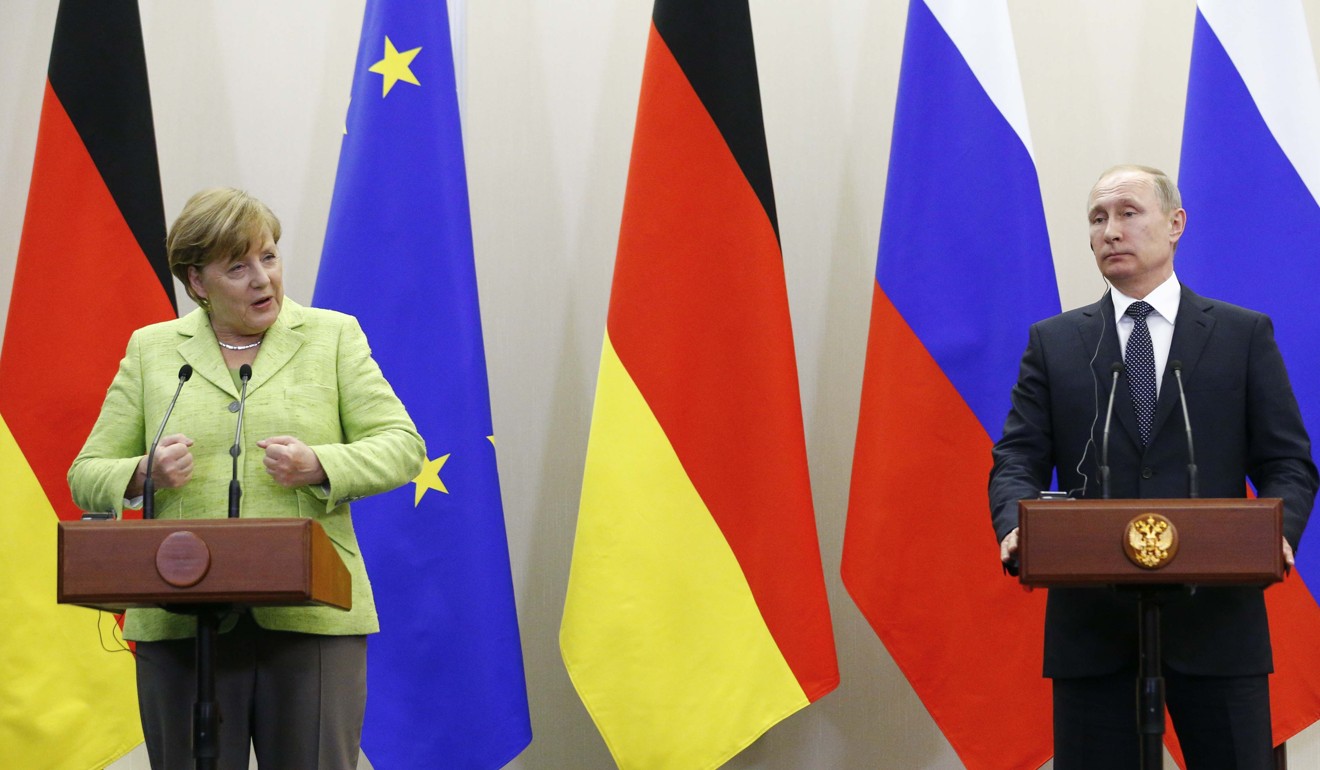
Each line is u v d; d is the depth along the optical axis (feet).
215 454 9.84
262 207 10.07
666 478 13.96
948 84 14.34
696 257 14.20
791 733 15.80
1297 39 14.12
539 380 16.35
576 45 16.61
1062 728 10.84
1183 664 10.32
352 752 9.95
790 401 14.14
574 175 16.51
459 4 15.57
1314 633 13.48
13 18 16.94
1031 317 13.96
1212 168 13.96
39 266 14.47
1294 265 13.69
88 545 8.45
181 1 16.84
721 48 14.47
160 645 9.75
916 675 13.88
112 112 14.74
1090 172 15.98
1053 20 16.15
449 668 13.89
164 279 14.62
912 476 13.96
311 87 16.67
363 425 10.30
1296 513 10.23
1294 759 15.12
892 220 14.34
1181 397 10.14
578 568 13.96
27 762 14.07
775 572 13.89
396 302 14.19
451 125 14.65
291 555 8.44
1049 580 8.92
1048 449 11.40
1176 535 8.76
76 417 14.30
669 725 13.69
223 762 9.53
